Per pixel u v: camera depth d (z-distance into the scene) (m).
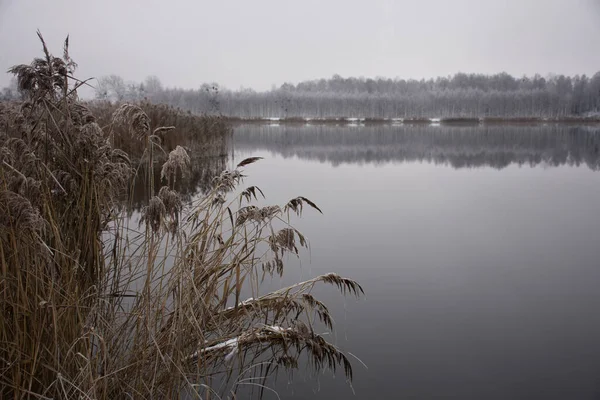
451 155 21.19
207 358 2.73
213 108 62.06
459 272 5.11
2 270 1.98
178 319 2.38
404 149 24.72
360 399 2.63
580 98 90.81
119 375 2.28
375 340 3.44
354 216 8.09
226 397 2.59
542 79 100.38
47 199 2.09
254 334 2.87
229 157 17.72
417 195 10.41
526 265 5.41
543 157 20.00
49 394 2.02
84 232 2.23
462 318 3.87
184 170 2.29
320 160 18.64
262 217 2.76
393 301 4.23
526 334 3.58
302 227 7.22
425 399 2.68
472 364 3.10
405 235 6.79
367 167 16.27
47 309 1.98
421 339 3.48
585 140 31.77
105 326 2.33
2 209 1.85
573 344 3.41
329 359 2.98
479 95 95.19
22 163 2.08
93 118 2.21
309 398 2.63
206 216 2.74
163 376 2.34
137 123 2.22
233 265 2.83
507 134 41.62
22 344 1.98
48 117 2.04
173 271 2.48
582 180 13.12
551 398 2.70
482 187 11.72
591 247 6.20
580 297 4.38
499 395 2.73
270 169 15.12
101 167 2.21
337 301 4.21
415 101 97.44
